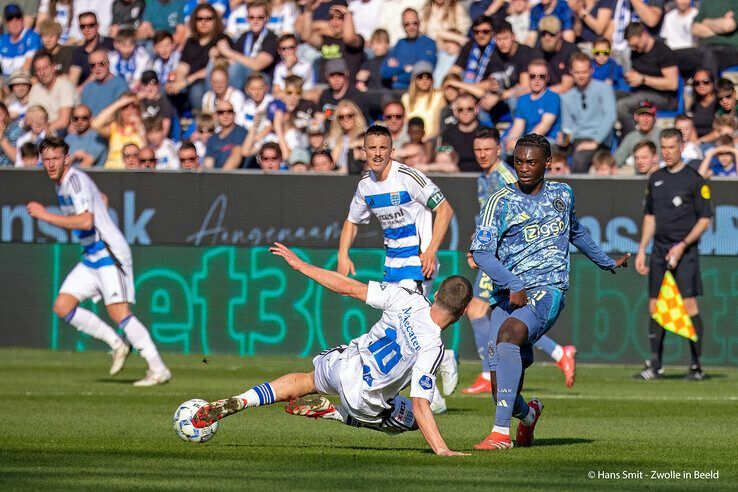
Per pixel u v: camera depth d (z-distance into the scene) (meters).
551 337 59.09
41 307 63.66
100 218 48.12
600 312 58.69
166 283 62.16
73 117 69.75
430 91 66.75
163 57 75.56
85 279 48.66
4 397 43.38
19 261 63.59
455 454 27.89
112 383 49.22
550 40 65.50
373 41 72.25
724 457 28.81
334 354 27.94
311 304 60.88
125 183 62.19
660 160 62.94
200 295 61.88
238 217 61.44
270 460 27.41
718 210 57.66
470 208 58.72
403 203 39.03
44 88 72.50
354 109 64.25
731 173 61.25
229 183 61.50
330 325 60.72
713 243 57.72
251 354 61.53
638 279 58.25
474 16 73.25
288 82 67.44
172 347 62.25
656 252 54.16
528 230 29.33
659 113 67.38
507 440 29.44
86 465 26.34
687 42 71.38
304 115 67.50
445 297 26.81
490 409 40.66
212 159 66.44
